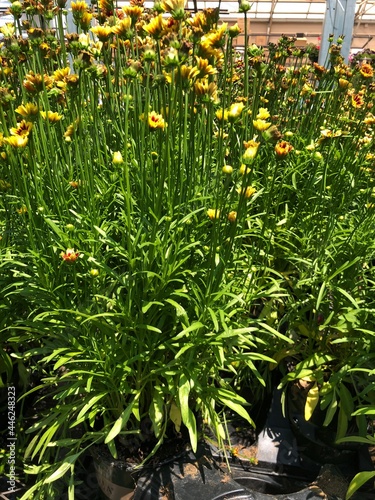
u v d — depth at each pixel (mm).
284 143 1587
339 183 2260
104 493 1781
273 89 2859
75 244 1618
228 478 1644
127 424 1733
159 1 1625
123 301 1681
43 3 2053
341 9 5113
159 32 1519
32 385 2184
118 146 2080
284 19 13484
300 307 2191
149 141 1752
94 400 1521
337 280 1980
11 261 1603
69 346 1684
